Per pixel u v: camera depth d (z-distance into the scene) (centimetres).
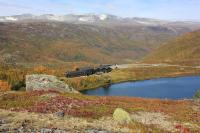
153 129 3375
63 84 6762
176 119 4238
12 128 2286
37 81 6650
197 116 4603
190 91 14062
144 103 5531
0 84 12794
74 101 4634
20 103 4316
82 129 2545
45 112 3841
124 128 2894
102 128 2725
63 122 2705
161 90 14812
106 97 5844
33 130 2306
